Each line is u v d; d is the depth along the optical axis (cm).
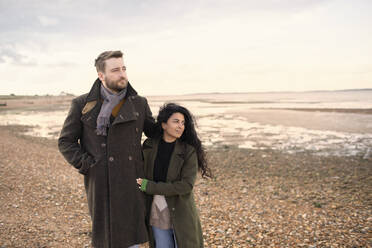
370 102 6625
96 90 239
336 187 767
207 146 1454
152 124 270
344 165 1024
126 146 239
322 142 1538
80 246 380
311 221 496
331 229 455
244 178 870
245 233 442
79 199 600
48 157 1087
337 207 589
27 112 4656
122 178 237
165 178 256
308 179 858
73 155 230
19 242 379
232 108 5272
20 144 1396
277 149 1358
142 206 247
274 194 703
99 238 238
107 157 233
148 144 265
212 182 815
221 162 1092
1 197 572
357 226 465
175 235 247
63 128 237
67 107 6331
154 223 255
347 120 2675
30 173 793
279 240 414
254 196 683
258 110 4497
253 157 1181
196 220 266
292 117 3119
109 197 235
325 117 3036
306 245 396
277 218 515
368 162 1058
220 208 576
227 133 1947
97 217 236
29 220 463
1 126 2402
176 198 254
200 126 2367
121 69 228
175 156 256
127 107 237
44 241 388
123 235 236
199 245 269
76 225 457
